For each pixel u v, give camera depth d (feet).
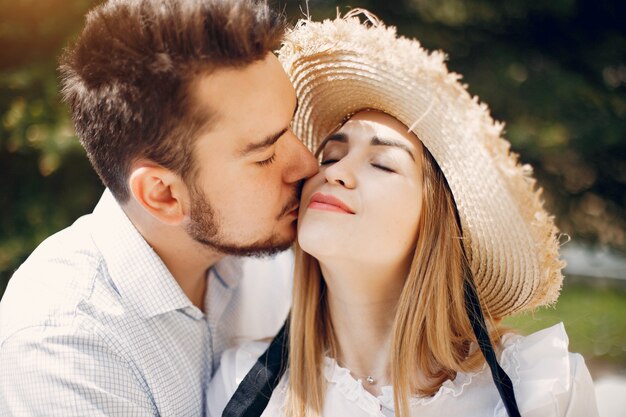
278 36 5.20
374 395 5.22
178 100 5.06
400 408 4.97
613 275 16.28
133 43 5.12
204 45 4.94
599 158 17.13
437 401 4.98
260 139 5.15
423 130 4.88
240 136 5.14
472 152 4.60
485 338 4.83
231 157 5.22
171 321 5.64
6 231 13.67
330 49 5.22
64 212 13.76
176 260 5.74
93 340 5.21
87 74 5.41
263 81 5.09
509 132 16.74
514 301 5.23
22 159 13.85
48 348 5.13
